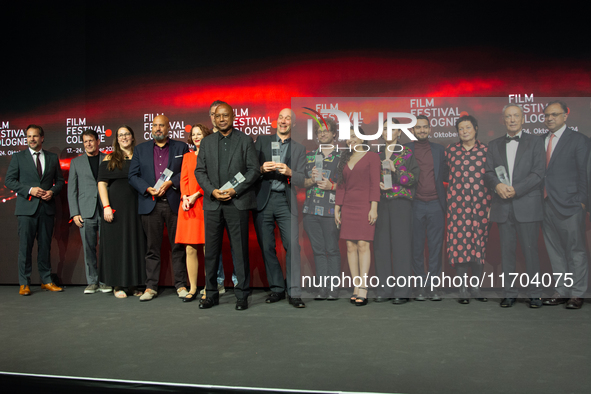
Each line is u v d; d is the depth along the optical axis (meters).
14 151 4.31
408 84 3.82
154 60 4.12
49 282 3.96
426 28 3.80
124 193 3.60
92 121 4.19
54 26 4.25
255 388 1.73
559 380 1.79
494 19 3.74
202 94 4.06
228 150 3.16
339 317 2.83
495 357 2.06
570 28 3.68
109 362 2.04
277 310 3.06
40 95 4.27
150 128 4.12
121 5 4.16
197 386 1.76
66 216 4.21
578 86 3.67
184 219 3.40
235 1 4.02
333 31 3.89
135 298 3.57
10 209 4.30
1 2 4.32
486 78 3.75
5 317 2.95
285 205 3.32
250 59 4.00
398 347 2.22
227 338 2.40
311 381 1.80
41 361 2.07
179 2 4.09
